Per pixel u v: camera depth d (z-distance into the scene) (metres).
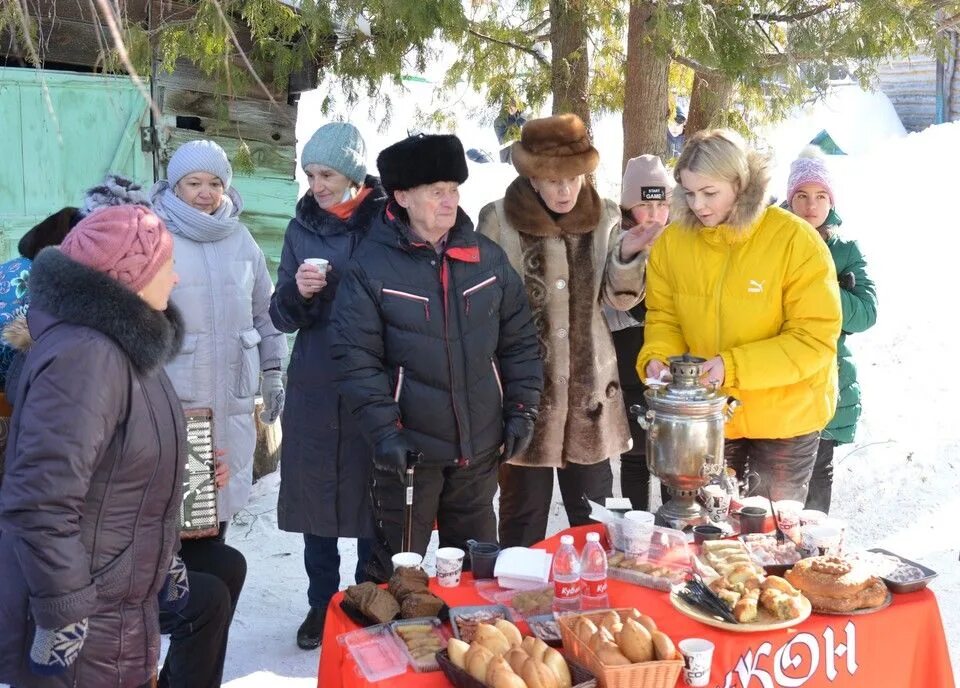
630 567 2.76
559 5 5.19
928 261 8.53
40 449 2.07
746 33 4.36
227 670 3.59
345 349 3.21
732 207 3.26
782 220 3.33
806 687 2.45
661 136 5.34
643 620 2.33
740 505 3.13
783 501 3.13
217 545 3.13
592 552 2.60
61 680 2.15
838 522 2.94
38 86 5.02
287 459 3.78
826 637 2.46
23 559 2.09
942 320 7.39
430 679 2.26
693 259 3.42
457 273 3.27
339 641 2.48
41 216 5.13
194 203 3.73
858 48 4.42
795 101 4.89
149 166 5.25
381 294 3.20
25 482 2.07
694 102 5.73
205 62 4.18
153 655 2.34
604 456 3.77
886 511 5.10
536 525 3.83
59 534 2.08
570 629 2.32
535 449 3.70
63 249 2.23
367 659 2.35
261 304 3.97
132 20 4.66
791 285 3.30
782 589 2.50
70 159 5.14
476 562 2.81
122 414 2.21
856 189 10.44
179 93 5.26
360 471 3.68
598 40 5.84
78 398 2.10
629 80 5.30
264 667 3.62
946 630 3.82
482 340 3.30
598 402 3.75
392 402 3.20
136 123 5.19
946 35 4.67
